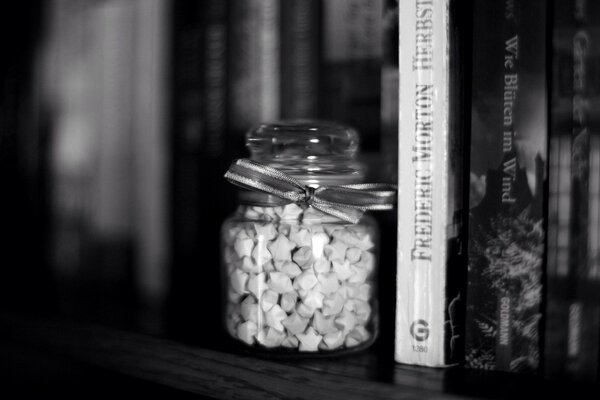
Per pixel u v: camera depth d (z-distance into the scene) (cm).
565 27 39
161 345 45
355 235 44
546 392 37
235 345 44
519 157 40
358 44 51
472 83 41
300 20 52
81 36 58
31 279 60
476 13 41
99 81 58
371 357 43
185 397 48
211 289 53
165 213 56
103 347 48
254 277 43
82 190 59
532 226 40
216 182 53
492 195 41
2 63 59
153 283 56
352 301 43
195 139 53
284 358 43
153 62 55
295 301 42
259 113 52
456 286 41
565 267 39
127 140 57
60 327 51
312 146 45
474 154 41
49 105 59
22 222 59
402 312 42
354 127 52
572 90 39
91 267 59
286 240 42
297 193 42
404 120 41
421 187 41
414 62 41
